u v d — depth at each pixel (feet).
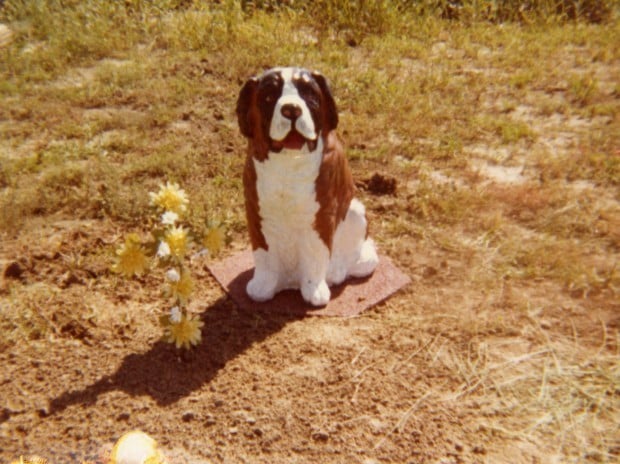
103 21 28.04
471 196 17.16
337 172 12.23
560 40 27.99
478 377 11.75
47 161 18.97
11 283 14.38
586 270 14.51
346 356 12.15
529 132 20.54
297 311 13.10
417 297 13.80
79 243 15.65
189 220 16.08
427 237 15.85
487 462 10.20
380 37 27.63
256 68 24.66
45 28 27.99
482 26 29.27
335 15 28.55
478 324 12.96
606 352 12.41
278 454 10.27
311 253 12.74
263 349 12.29
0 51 26.55
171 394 11.31
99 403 11.11
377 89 23.07
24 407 11.09
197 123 21.25
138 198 17.03
